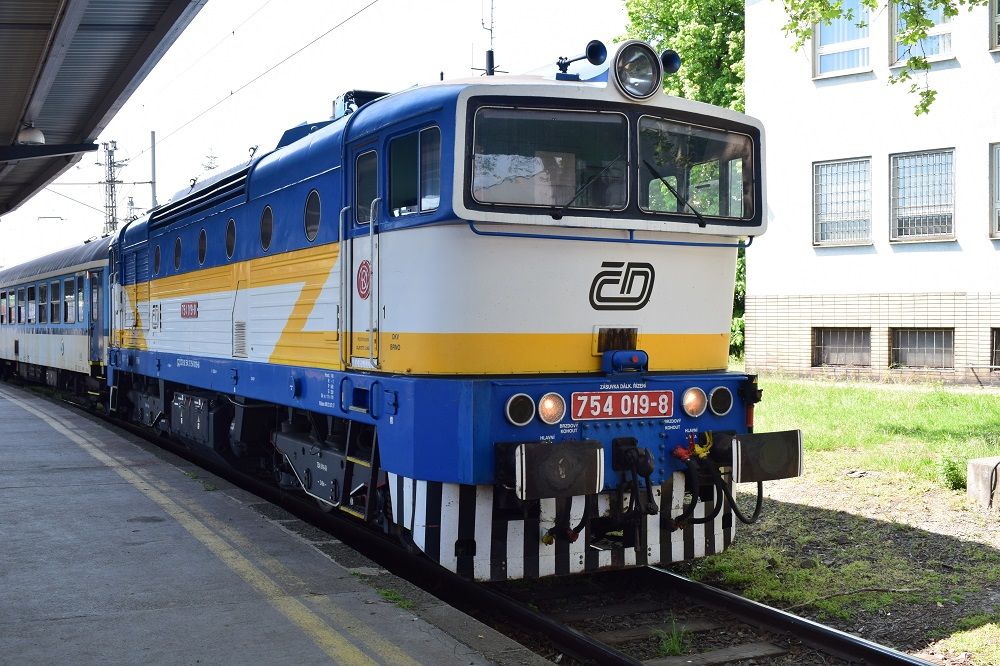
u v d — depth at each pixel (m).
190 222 10.20
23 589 5.23
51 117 21.66
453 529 5.68
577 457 5.50
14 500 7.62
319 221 6.95
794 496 8.74
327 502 7.14
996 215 15.84
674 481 6.12
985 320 15.93
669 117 6.13
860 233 17.36
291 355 7.47
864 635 5.45
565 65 6.41
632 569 6.73
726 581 6.48
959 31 16.00
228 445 9.63
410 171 5.86
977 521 7.66
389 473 6.09
